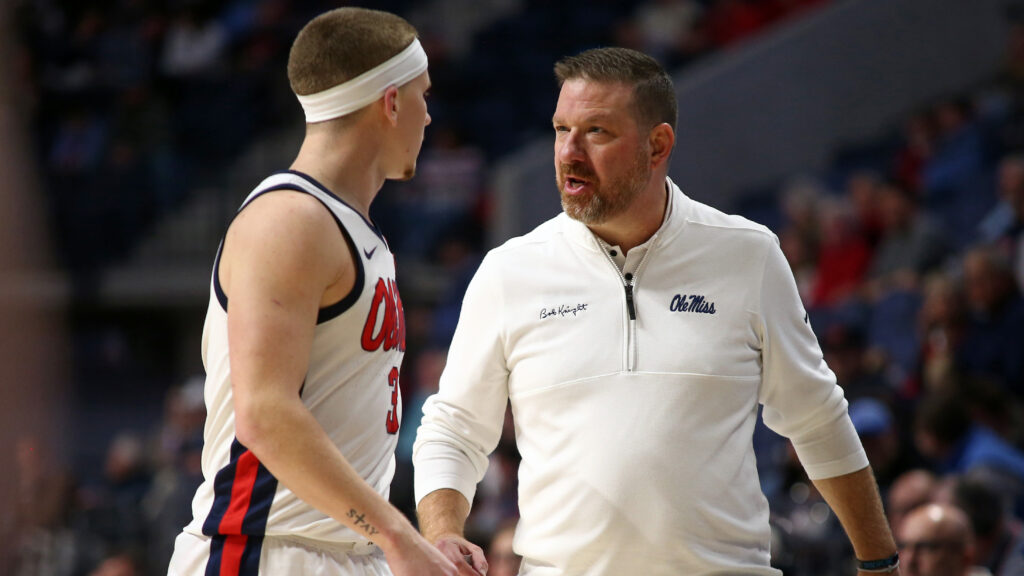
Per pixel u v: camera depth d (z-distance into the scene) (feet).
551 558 14.10
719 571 13.83
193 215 64.03
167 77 71.10
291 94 69.46
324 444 11.62
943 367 33.47
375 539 11.78
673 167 55.31
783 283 14.55
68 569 38.99
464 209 58.03
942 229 43.80
